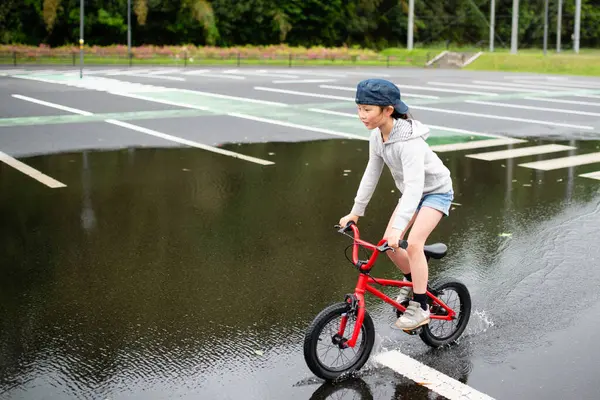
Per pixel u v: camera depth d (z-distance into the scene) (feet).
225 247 22.79
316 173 35.17
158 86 86.63
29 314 17.10
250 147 43.01
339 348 13.97
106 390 13.52
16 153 39.91
